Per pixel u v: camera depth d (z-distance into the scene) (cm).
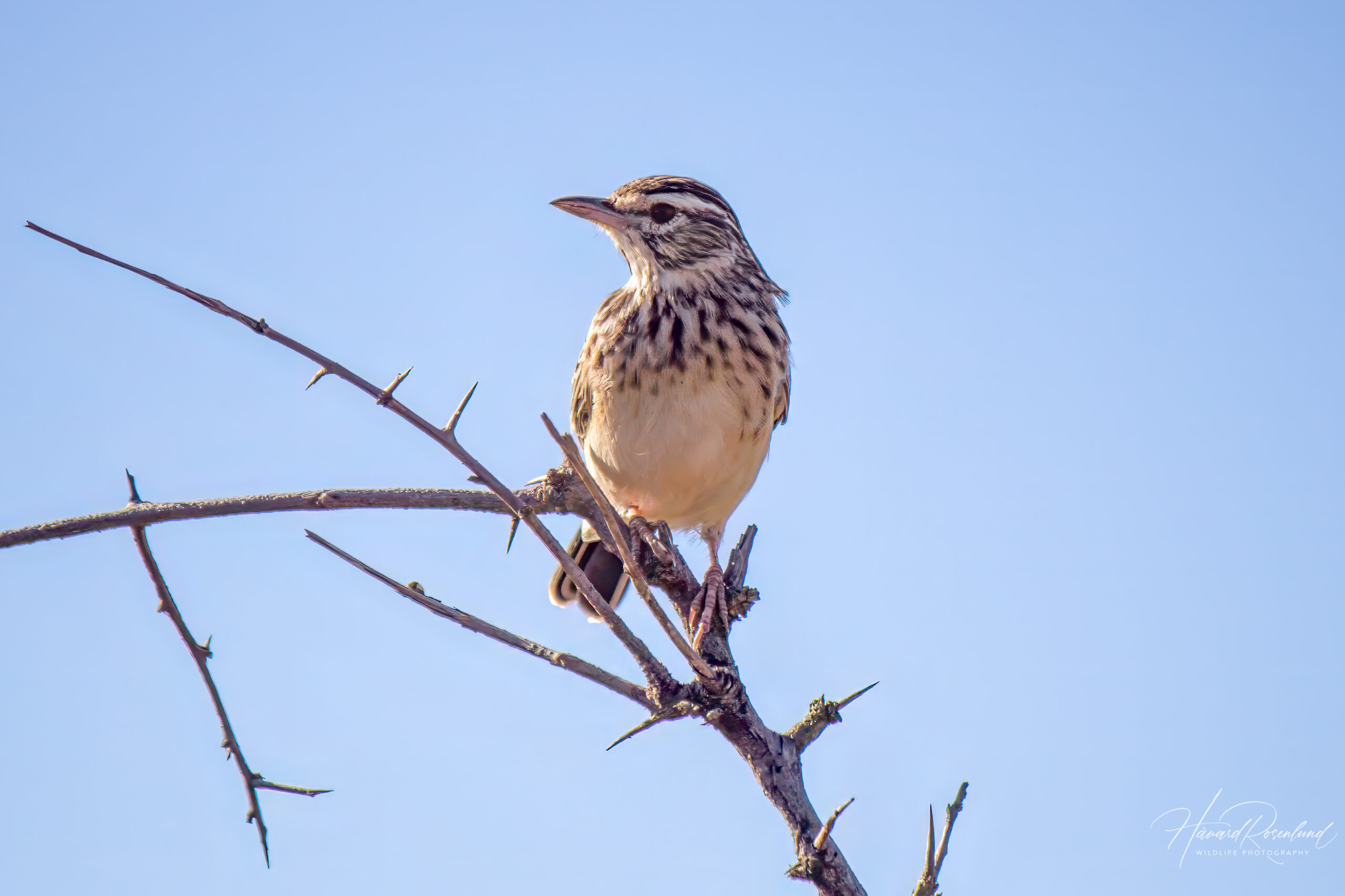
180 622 832
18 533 809
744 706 751
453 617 668
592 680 706
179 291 586
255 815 818
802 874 729
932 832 701
